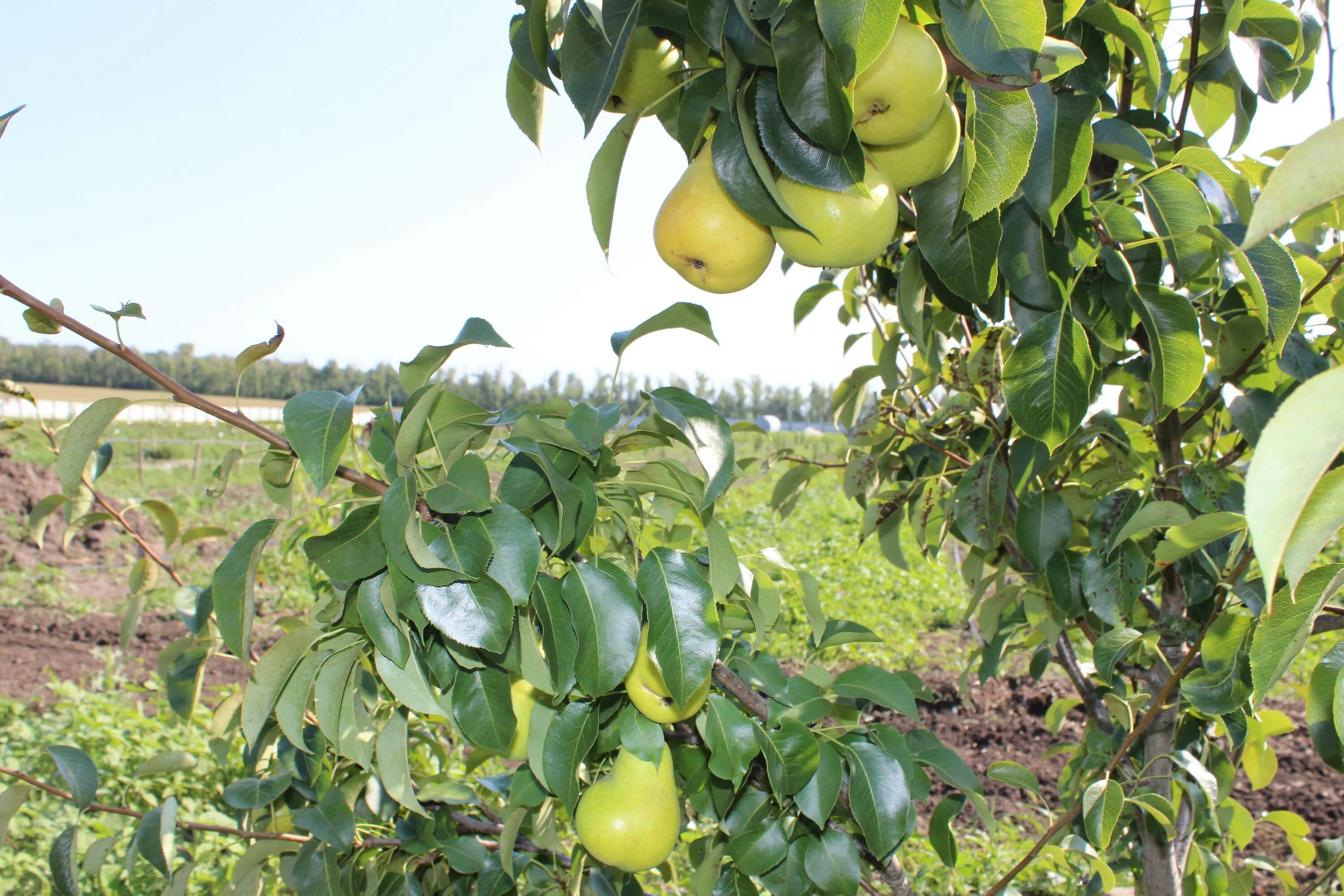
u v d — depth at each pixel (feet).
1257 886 13.79
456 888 6.81
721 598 4.58
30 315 3.64
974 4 3.24
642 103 4.27
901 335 7.50
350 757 4.99
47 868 12.49
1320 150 1.92
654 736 4.90
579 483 4.27
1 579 37.22
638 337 4.25
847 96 3.13
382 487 4.17
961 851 14.79
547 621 4.26
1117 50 5.77
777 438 96.32
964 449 7.46
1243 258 3.98
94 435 3.78
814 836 5.28
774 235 3.94
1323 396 1.74
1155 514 4.46
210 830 6.59
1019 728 21.59
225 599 3.98
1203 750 7.17
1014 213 4.59
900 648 26.99
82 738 16.62
